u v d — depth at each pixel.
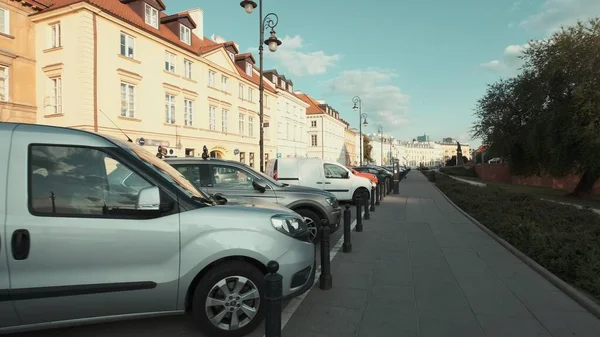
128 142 3.77
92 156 3.13
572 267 5.05
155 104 23.81
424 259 6.22
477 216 10.48
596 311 3.83
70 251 2.87
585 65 17.58
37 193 2.90
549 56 19.36
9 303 2.77
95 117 19.69
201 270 3.21
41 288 2.81
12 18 19.59
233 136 33.44
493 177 42.66
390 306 4.16
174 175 3.68
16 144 2.94
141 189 3.14
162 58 24.41
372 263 5.99
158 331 3.51
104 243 2.95
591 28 18.34
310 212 6.89
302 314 3.95
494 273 5.39
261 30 15.99
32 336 3.37
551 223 7.96
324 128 67.56
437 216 11.41
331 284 4.80
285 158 13.04
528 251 6.16
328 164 13.41
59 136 3.08
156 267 3.08
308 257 3.71
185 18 27.41
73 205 2.97
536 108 20.47
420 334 3.48
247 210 3.48
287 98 48.22
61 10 19.56
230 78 32.78
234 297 3.29
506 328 3.59
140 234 3.04
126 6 23.59
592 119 16.72
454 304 4.21
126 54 21.86
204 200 3.56
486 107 24.80
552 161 19.64
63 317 2.90
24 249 2.78
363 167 29.47
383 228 9.25
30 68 20.44
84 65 19.22
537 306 4.13
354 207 13.79
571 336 3.42
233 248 3.24
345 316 3.89
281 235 3.48
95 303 2.95
